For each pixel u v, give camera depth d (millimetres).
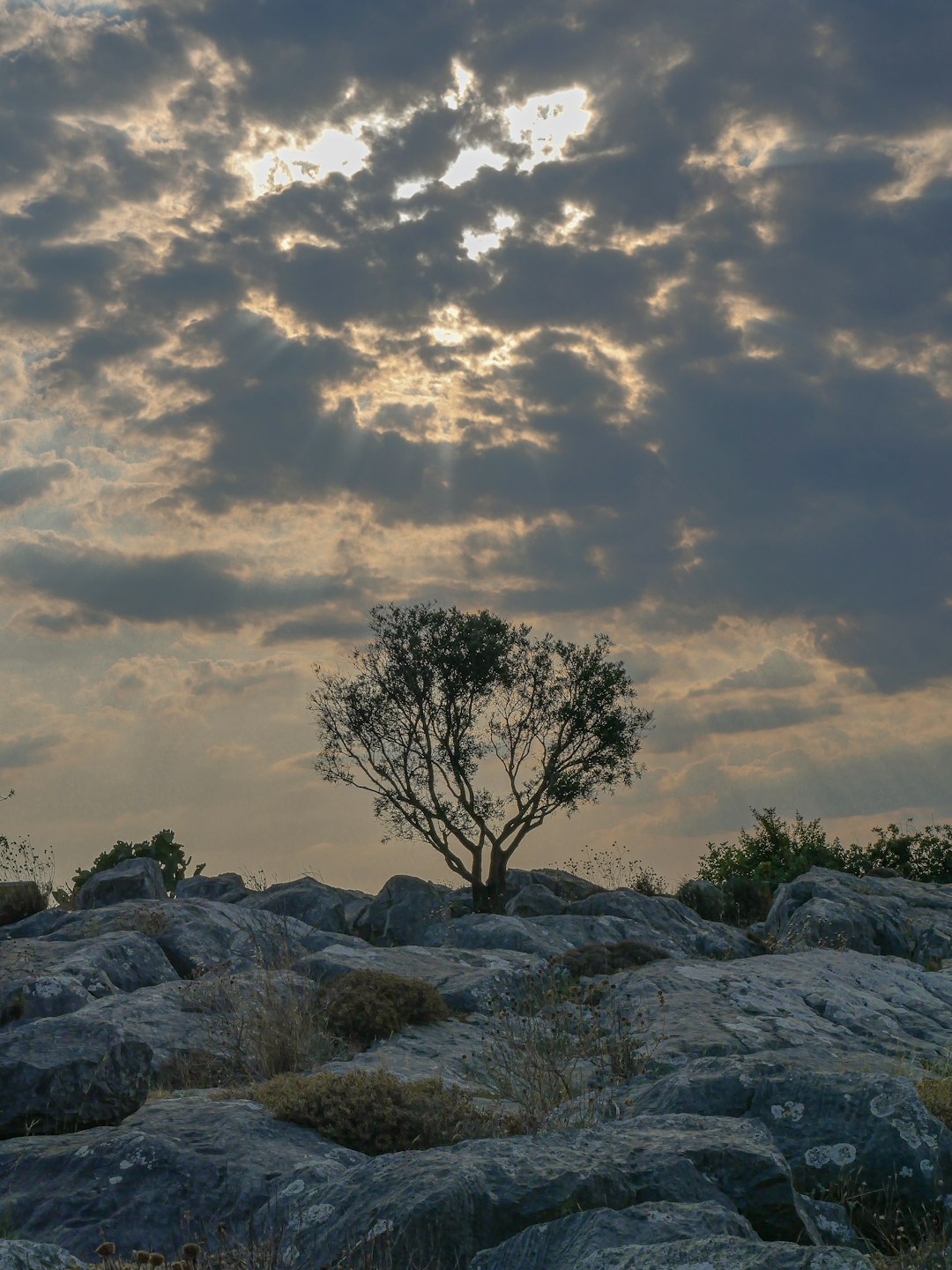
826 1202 7516
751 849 38719
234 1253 6348
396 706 33000
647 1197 6492
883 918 26297
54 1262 5785
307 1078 9797
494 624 33375
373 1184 6605
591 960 18641
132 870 26188
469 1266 5918
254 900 27203
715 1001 15602
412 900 27672
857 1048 13672
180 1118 8891
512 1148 6957
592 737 33188
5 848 26625
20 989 14633
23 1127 10156
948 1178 7770
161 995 14711
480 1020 14891
